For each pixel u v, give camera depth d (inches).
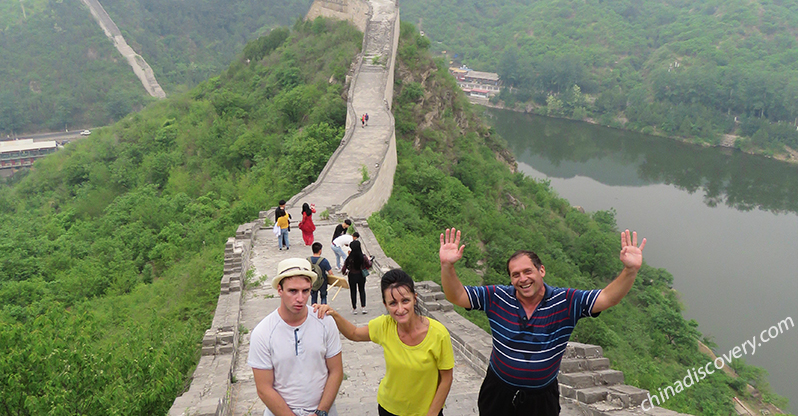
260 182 1508.4
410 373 213.3
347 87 2049.7
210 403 313.3
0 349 392.5
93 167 2402.8
